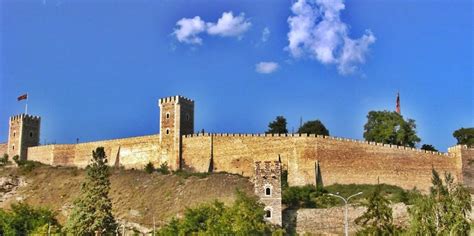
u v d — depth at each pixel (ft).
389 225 309.63
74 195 466.70
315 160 434.71
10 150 575.79
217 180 436.35
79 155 535.19
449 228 266.98
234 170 459.32
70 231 358.84
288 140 444.96
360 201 384.68
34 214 411.34
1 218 399.65
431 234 267.18
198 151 474.90
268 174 363.76
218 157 467.93
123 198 443.32
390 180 444.55
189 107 499.92
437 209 272.72
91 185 366.22
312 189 409.08
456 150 467.11
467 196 280.92
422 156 458.50
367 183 439.63
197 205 389.39
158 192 440.04
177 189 435.94
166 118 492.95
